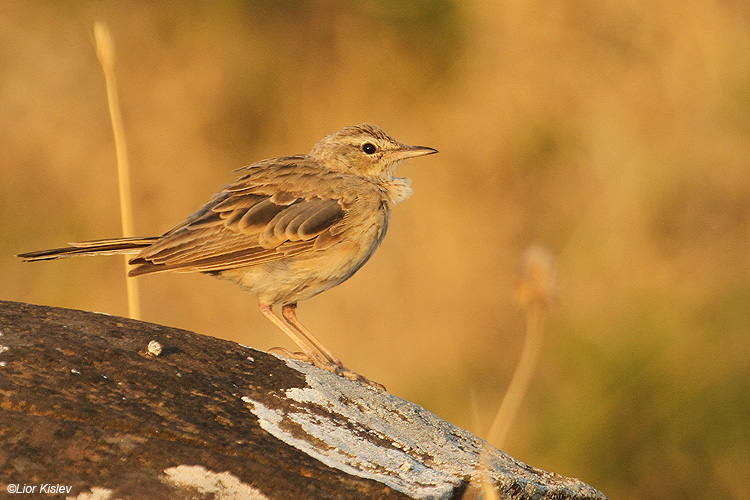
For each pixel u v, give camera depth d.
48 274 15.74
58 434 5.00
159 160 17.03
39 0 17.78
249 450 5.21
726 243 16.50
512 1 18.11
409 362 15.41
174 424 5.24
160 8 18.25
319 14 18.67
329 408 5.95
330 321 15.43
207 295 15.61
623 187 16.77
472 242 16.47
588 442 13.30
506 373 15.35
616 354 13.92
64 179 16.64
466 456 5.96
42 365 5.41
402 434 6.00
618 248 16.22
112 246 8.02
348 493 5.11
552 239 16.72
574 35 17.86
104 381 5.43
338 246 8.50
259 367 6.12
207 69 17.92
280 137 17.95
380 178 9.48
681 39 17.56
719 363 13.94
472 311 15.89
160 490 4.89
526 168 17.22
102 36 8.16
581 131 17.31
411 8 18.41
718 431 13.23
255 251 8.30
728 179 16.86
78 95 17.23
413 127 17.75
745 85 17.22
